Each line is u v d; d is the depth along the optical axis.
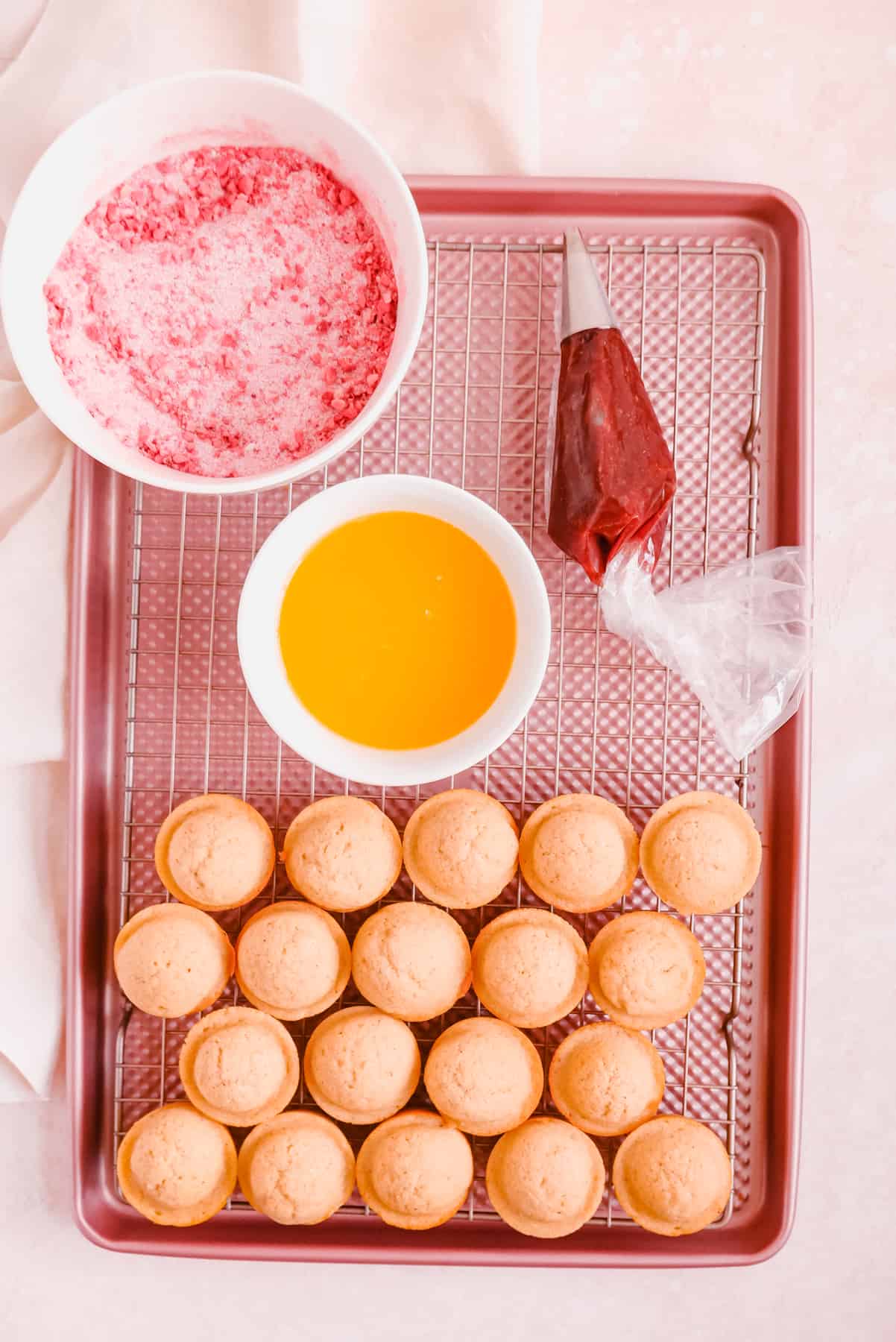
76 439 0.73
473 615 0.80
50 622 0.89
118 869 0.89
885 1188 0.96
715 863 0.81
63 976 0.92
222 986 0.83
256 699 0.74
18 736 0.89
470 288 0.89
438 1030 0.89
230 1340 0.95
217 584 0.89
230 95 0.73
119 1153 0.83
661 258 0.89
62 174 0.73
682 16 0.94
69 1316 0.96
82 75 0.89
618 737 0.89
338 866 0.79
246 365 0.78
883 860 0.96
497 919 0.84
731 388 0.89
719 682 0.86
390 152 0.91
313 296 0.78
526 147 0.90
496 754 0.89
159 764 0.89
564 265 0.84
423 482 0.75
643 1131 0.82
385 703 0.80
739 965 0.88
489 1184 0.83
